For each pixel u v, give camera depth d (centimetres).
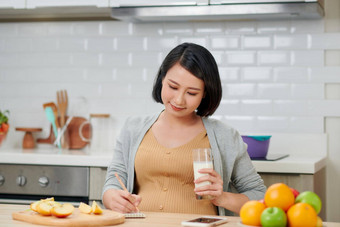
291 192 156
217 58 337
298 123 329
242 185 231
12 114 366
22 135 367
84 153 320
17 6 324
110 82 352
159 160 222
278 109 330
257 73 333
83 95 356
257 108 333
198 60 208
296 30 328
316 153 325
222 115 337
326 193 327
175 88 211
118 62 351
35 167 298
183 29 341
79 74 356
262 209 157
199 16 319
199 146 225
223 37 336
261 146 291
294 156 318
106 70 352
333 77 324
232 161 229
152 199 218
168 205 215
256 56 333
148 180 226
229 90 336
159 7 311
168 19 331
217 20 337
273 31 331
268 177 274
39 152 320
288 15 311
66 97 356
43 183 295
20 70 365
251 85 333
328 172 326
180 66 208
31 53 363
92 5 316
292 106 329
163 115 237
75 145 354
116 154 241
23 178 299
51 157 296
